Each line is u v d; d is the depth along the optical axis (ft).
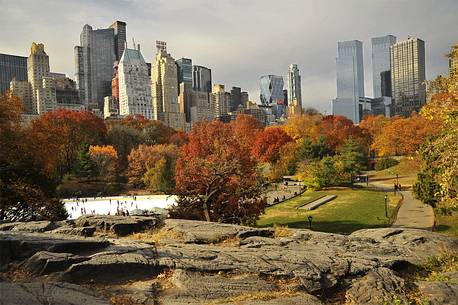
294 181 240.12
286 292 32.19
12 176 89.40
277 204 159.74
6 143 84.74
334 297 33.68
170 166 264.93
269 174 236.63
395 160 282.97
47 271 33.88
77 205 205.36
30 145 87.71
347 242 47.01
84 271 33.30
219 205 87.35
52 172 99.71
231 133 97.55
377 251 44.39
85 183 260.42
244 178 89.71
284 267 35.96
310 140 273.33
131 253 37.37
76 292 29.45
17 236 41.14
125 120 411.95
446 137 55.98
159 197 232.32
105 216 53.98
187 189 88.22
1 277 33.14
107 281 33.40
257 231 49.32
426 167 110.01
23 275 33.73
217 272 34.88
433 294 32.40
